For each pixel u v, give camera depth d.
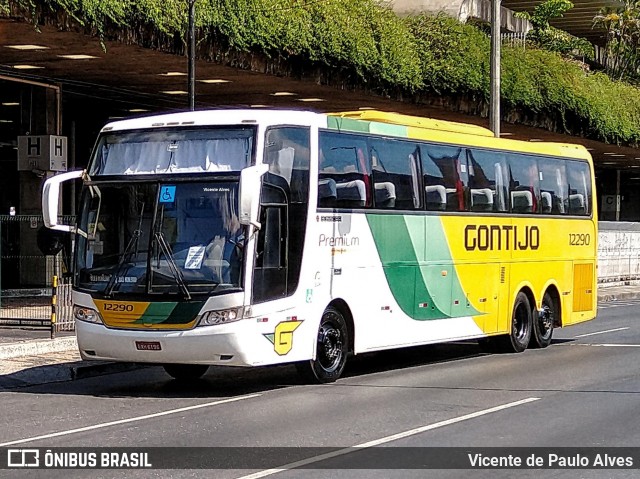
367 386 14.75
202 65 23.55
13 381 15.34
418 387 14.56
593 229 22.22
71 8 19.19
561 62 38.31
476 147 18.59
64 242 20.83
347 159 15.45
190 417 12.09
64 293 19.69
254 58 23.97
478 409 12.49
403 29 29.28
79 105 31.61
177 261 13.59
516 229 19.53
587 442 10.43
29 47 21.56
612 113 42.00
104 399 13.72
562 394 13.72
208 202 13.69
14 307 21.39
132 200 14.01
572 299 21.38
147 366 17.52
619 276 40.94
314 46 25.12
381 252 16.06
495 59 27.30
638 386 14.46
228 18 22.67
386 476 8.91
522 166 19.89
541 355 18.83
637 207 70.25
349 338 15.56
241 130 13.86
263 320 13.66
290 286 14.19
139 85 27.55
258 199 13.12
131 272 13.76
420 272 16.94
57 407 13.00
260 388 14.67
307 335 14.49
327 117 15.10
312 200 14.57
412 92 29.45
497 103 27.38
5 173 27.41
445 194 17.62
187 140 14.01
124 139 14.34
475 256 18.33
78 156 31.94
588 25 55.50
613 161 54.50
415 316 16.83
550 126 37.78
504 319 19.14
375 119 16.47
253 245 13.55
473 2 40.62
